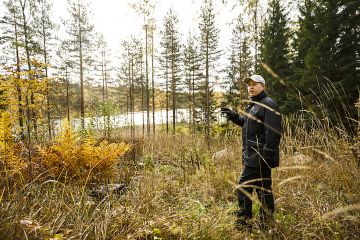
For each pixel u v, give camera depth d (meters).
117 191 3.71
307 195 2.46
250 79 2.81
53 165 3.81
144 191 3.19
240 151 4.27
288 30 13.08
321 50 8.63
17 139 4.09
